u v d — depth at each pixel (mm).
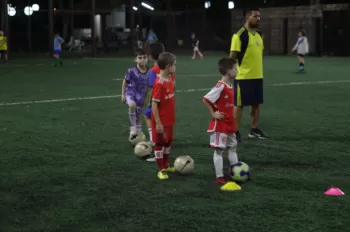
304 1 55812
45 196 6461
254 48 9812
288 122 12070
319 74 26094
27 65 34469
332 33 47625
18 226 5438
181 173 7426
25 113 13500
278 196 6414
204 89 19406
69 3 56562
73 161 8359
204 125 11656
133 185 6953
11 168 7891
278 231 5207
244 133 10797
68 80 23312
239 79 9797
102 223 5492
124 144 9719
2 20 47219
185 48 62562
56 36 33375
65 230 5305
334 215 5684
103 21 60469
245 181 7094
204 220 5543
